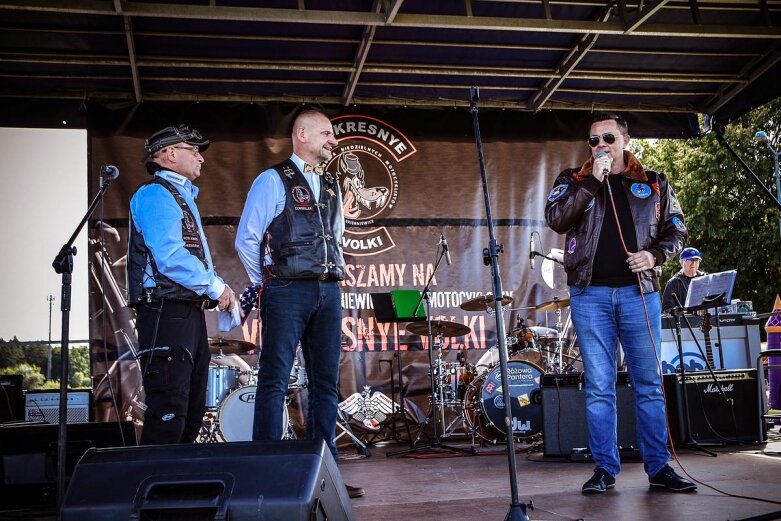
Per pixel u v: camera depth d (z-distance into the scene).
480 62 6.76
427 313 6.35
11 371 7.85
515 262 7.31
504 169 7.40
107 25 5.86
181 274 3.19
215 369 6.03
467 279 7.24
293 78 6.81
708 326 5.88
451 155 7.35
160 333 3.18
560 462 5.14
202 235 3.47
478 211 7.31
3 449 4.00
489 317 7.25
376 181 7.22
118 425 4.12
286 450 2.05
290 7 5.82
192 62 6.36
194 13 5.41
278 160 7.04
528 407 6.26
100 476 2.02
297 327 3.46
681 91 7.35
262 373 3.42
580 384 5.32
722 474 4.09
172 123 6.90
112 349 6.57
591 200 3.71
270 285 3.46
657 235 3.84
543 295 7.30
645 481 3.98
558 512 3.16
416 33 6.25
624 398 5.07
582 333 3.82
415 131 7.33
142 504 1.95
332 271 3.52
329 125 3.68
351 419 6.90
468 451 5.96
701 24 6.04
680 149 15.49
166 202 3.28
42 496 4.02
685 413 5.40
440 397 6.78
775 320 6.96
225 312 3.50
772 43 6.57
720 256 15.00
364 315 7.07
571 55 6.55
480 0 5.91
